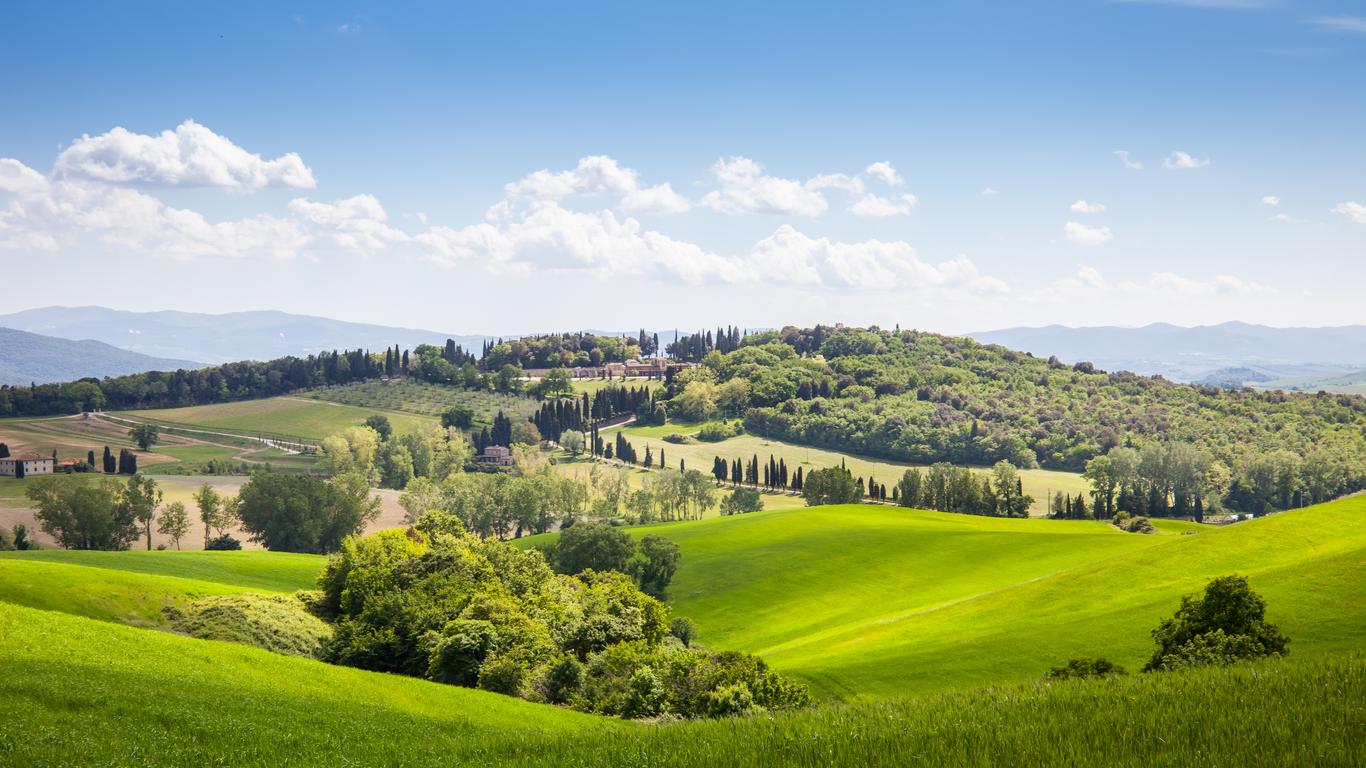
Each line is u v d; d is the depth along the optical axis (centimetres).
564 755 2088
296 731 2922
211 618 6284
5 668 3297
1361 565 6134
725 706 4934
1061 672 4631
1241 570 7350
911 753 1752
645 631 7469
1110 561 8350
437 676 5881
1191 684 2181
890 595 10606
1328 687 2031
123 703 3027
